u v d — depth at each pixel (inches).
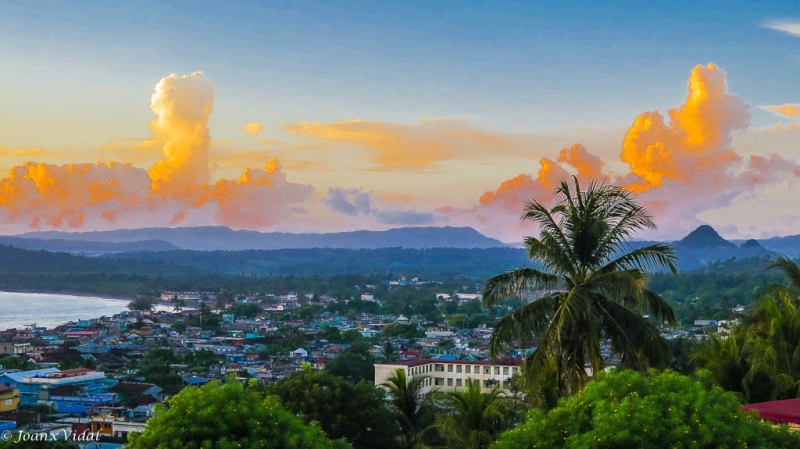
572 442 816.3
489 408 1368.1
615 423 794.2
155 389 4461.1
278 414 917.8
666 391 836.6
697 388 837.8
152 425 885.8
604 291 1187.9
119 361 6648.6
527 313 1213.1
